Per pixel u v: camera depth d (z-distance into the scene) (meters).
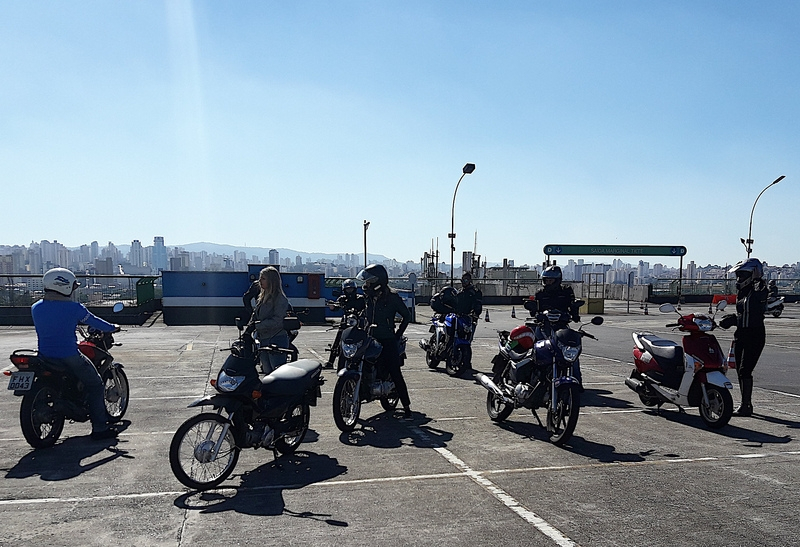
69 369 6.88
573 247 52.94
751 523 4.77
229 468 5.75
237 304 23.84
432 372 12.43
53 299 6.93
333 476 5.88
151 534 4.54
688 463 6.31
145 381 11.12
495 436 7.39
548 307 8.53
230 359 5.93
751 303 8.46
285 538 4.47
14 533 4.56
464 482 5.70
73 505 5.13
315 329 21.59
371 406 9.09
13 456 6.57
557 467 6.15
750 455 6.60
